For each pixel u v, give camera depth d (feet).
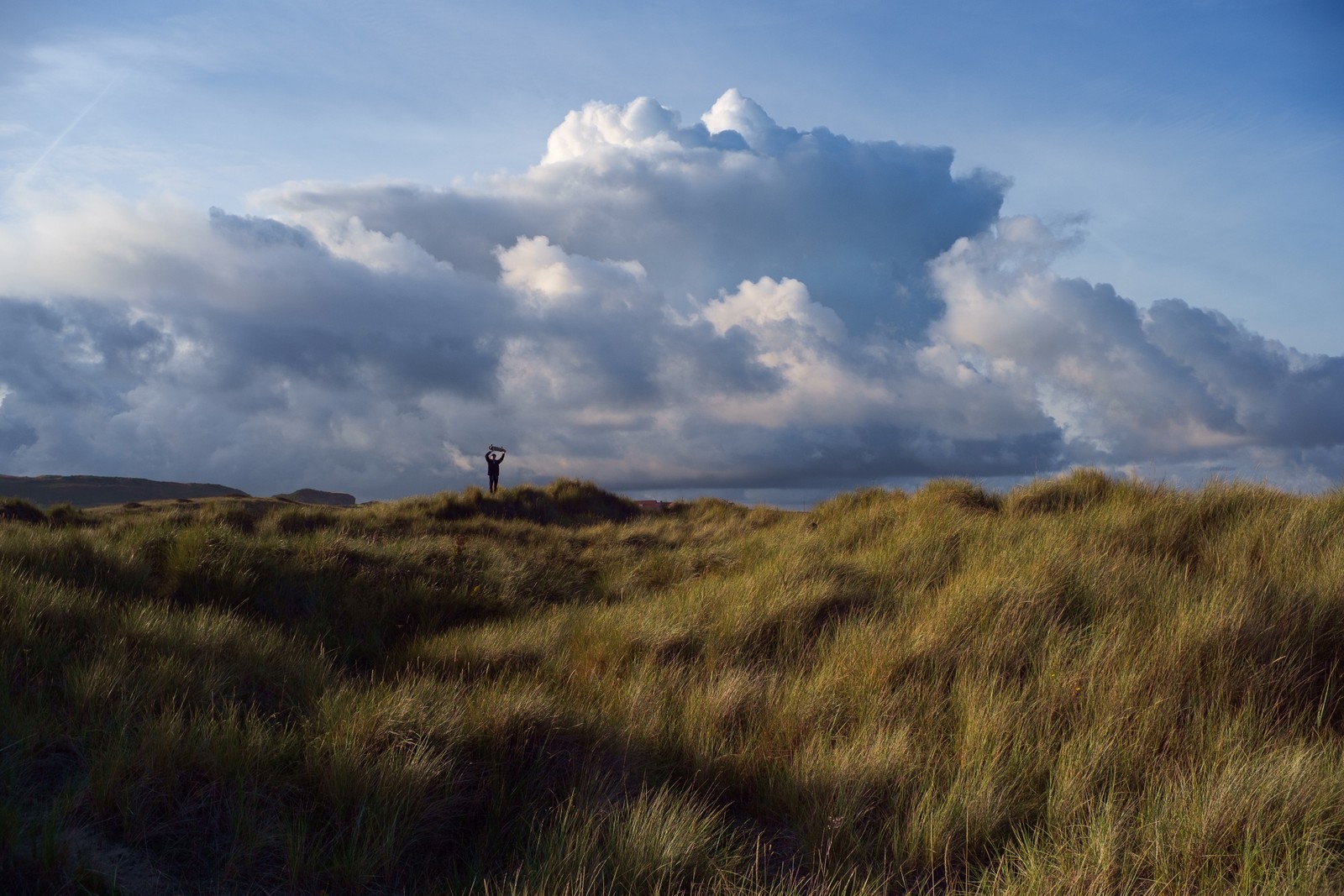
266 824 11.18
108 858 9.93
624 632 21.88
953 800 11.87
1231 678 15.02
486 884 9.98
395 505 65.41
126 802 10.75
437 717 13.94
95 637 16.46
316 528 50.85
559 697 16.25
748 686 16.93
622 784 13.34
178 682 14.74
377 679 19.69
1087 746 13.15
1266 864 9.88
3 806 10.00
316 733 13.65
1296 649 15.93
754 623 21.84
